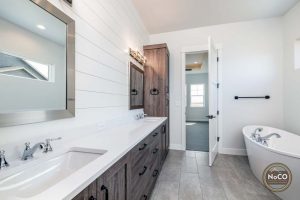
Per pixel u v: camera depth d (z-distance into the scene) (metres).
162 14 2.95
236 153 3.25
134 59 2.76
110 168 0.88
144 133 1.59
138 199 1.37
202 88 8.40
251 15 2.98
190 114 8.50
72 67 1.26
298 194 1.64
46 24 1.06
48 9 1.06
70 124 1.28
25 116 0.91
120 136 1.46
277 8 2.75
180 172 2.44
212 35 3.38
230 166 2.66
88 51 1.50
